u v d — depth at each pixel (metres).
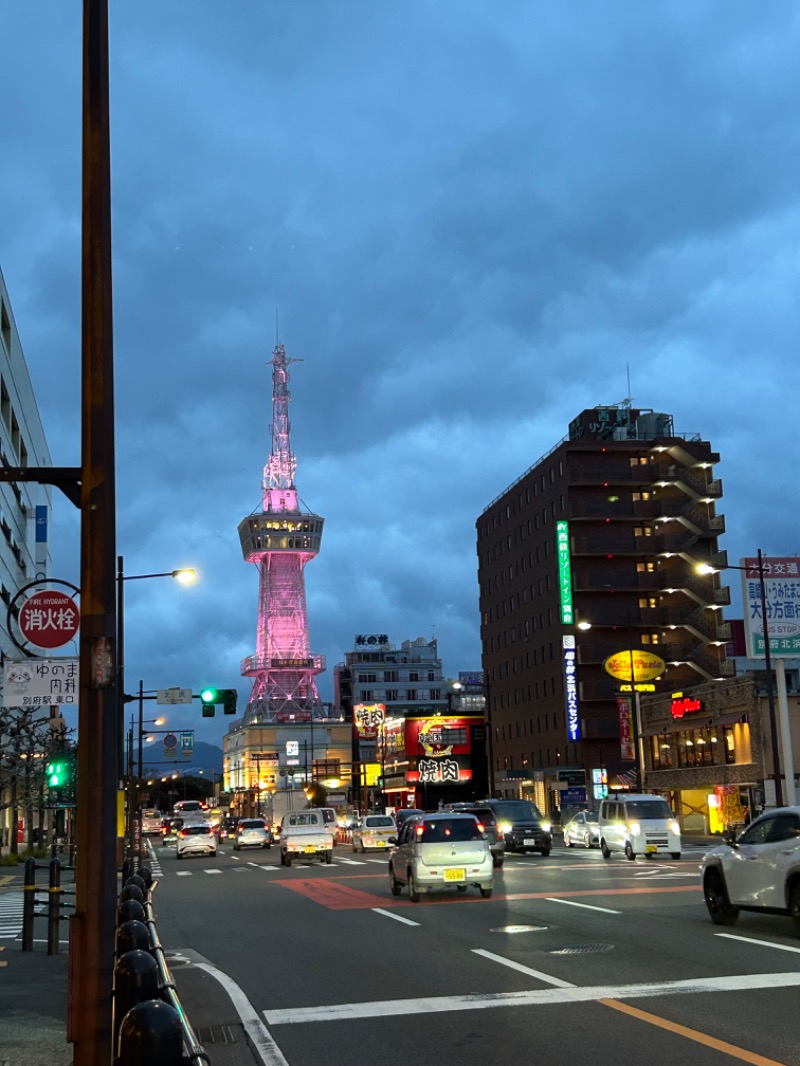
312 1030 9.64
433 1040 9.05
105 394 7.46
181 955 15.05
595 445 82.00
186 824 57.62
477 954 13.79
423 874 22.11
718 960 12.55
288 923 19.25
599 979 11.52
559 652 83.19
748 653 43.94
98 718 6.96
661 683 79.94
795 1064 7.82
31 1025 10.06
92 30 7.92
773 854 14.79
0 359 55.16
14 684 17.91
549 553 85.44
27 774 41.38
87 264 7.61
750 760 53.25
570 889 23.38
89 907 6.67
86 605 7.14
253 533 174.62
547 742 85.94
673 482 81.81
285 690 170.88
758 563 44.31
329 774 157.25
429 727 106.94
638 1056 8.18
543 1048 8.56
